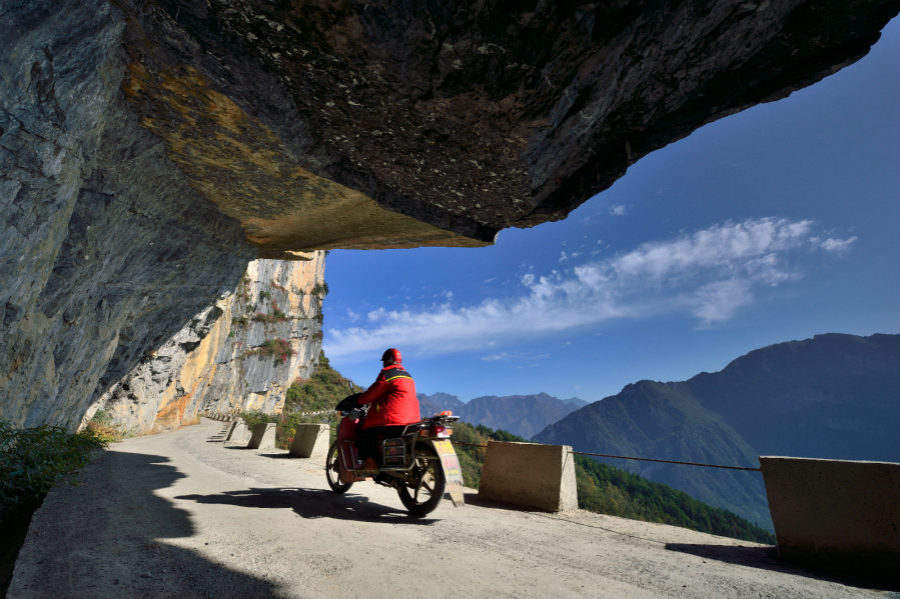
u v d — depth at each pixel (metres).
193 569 2.55
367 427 4.64
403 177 7.80
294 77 5.30
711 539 3.85
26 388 6.24
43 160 4.39
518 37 4.46
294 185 8.34
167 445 13.61
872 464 2.86
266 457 9.66
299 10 4.27
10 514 3.91
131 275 9.11
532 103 5.39
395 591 2.39
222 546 3.05
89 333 8.45
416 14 4.21
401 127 6.19
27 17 3.52
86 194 6.33
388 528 3.85
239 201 9.42
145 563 2.58
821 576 2.80
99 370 10.30
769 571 2.91
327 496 5.28
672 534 4.06
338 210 9.46
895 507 2.72
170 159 7.52
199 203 9.36
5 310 4.91
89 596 2.05
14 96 3.77
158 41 4.71
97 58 4.48
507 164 6.93
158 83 5.44
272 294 81.88
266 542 3.22
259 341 72.62
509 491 5.46
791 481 3.19
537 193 8.28
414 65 4.87
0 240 4.26
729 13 4.54
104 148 6.06
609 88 5.33
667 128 6.26
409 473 4.46
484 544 3.47
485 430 166.75
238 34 4.67
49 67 3.99
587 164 7.59
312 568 2.70
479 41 4.51
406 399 4.60
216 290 13.30
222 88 5.39
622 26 4.37
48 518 3.42
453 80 5.08
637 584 2.64
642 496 190.88
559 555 3.25
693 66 5.27
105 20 4.24
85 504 4.05
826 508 2.99
